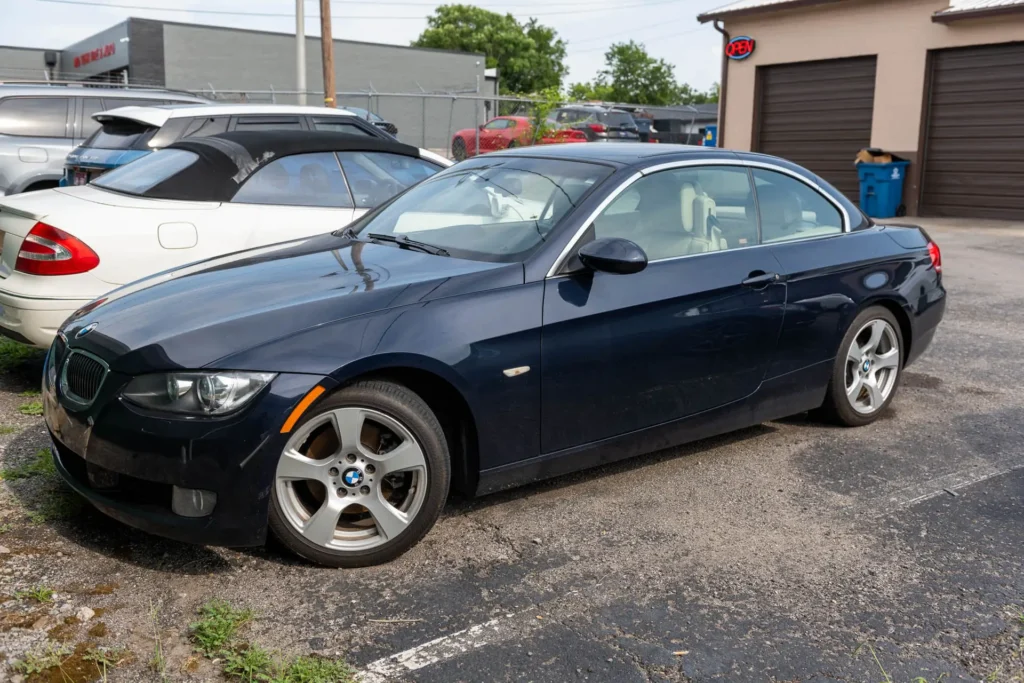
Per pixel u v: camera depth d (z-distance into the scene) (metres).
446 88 41.00
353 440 3.16
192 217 5.26
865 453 4.50
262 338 3.05
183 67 35.31
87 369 3.17
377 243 4.07
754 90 18.56
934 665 2.71
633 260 3.50
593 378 3.66
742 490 4.02
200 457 2.93
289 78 37.66
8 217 5.07
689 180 4.18
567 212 3.78
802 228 4.59
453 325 3.31
